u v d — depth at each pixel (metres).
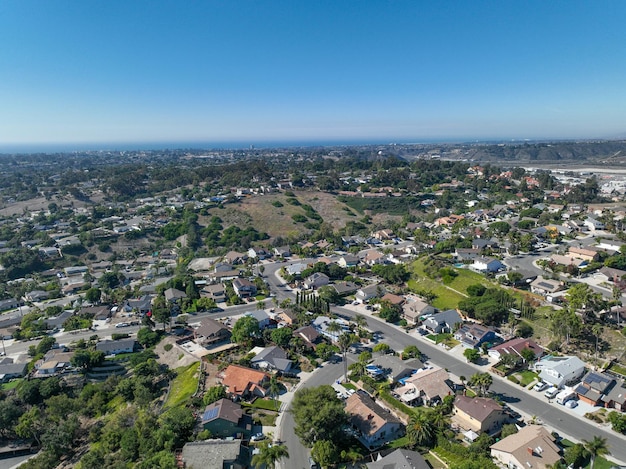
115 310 139.12
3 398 92.56
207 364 96.19
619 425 69.06
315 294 137.75
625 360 87.56
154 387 92.81
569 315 94.75
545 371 85.38
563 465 59.66
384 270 145.75
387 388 83.62
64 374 102.94
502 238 164.88
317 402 68.81
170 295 139.00
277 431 72.81
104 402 90.94
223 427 70.94
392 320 116.81
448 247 159.12
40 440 81.56
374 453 66.06
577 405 77.25
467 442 67.69
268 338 105.88
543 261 135.75
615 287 108.25
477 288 119.31
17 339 123.19
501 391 82.25
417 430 67.38
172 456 62.53
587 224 180.50
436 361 94.44
